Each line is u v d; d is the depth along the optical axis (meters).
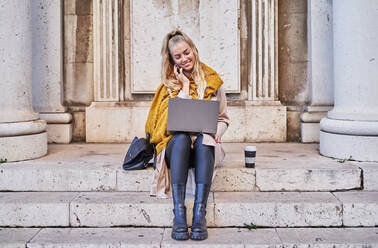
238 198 2.58
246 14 4.28
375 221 2.46
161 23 4.24
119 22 4.29
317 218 2.47
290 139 4.34
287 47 4.32
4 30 3.12
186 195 2.59
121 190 2.79
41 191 2.81
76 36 4.31
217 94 2.66
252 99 4.29
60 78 4.24
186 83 2.57
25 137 3.15
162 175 2.56
